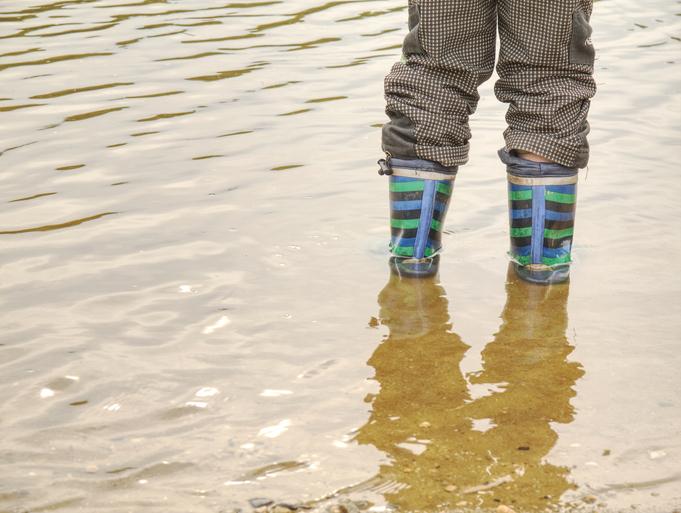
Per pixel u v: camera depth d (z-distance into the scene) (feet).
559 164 10.77
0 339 9.53
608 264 11.23
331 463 7.54
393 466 7.49
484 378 8.87
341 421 8.13
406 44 10.99
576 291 10.62
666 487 7.20
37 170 14.25
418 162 11.00
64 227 12.26
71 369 8.96
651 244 11.68
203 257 11.39
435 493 7.14
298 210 12.75
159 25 23.53
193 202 13.04
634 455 7.62
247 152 14.96
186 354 9.26
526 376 8.89
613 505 6.98
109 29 23.15
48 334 9.63
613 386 8.69
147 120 16.52
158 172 14.15
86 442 7.83
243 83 18.67
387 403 8.43
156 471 7.44
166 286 10.68
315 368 9.02
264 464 7.53
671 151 14.79
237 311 10.12
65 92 18.15
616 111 16.81
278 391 8.61
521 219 11.05
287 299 10.40
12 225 12.32
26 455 7.65
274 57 20.57
